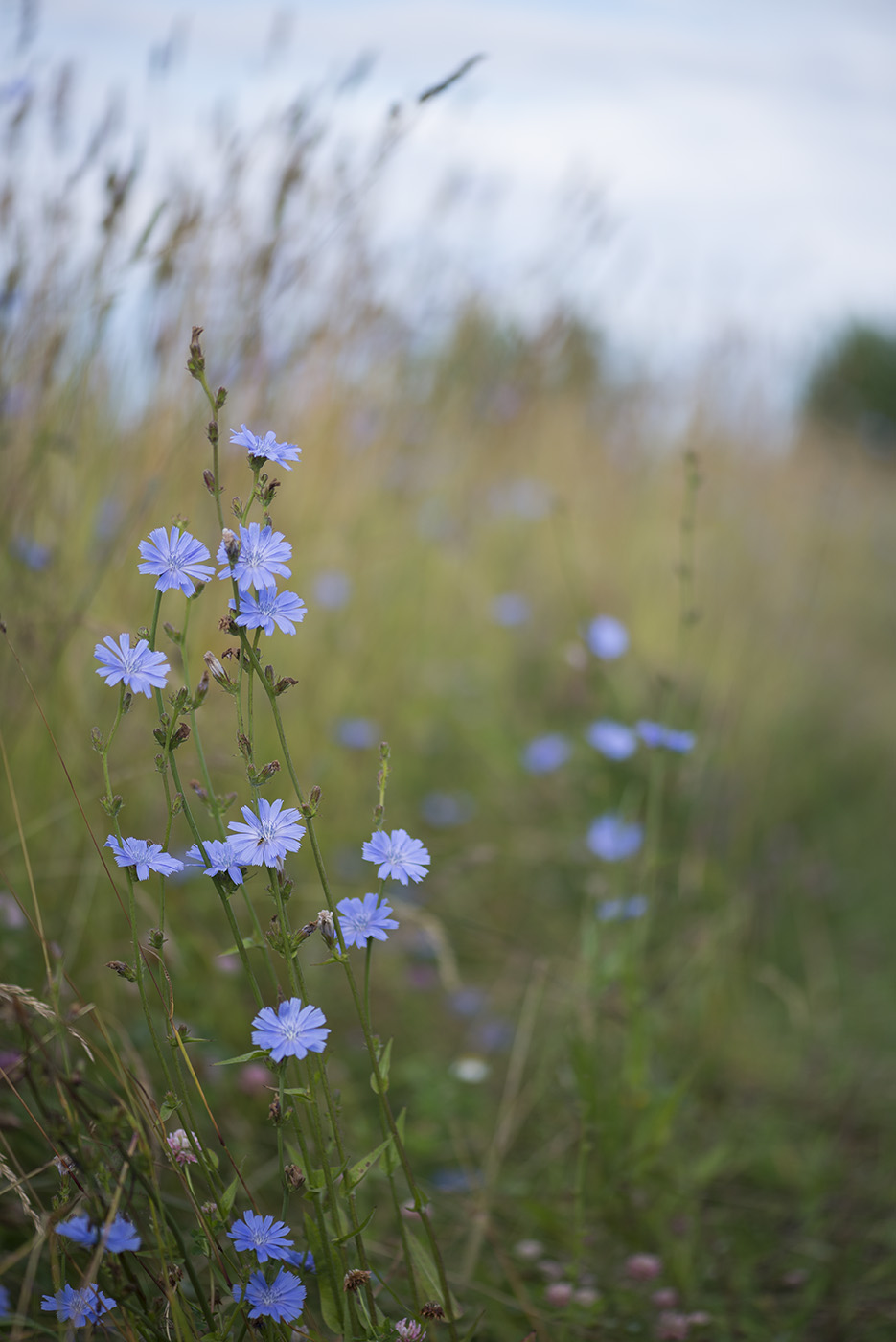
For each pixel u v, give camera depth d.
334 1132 0.88
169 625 0.86
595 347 3.04
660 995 1.61
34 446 1.38
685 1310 1.16
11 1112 1.11
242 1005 1.43
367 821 1.95
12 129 1.37
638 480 3.18
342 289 1.90
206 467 1.63
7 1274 1.02
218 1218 0.89
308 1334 0.91
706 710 2.19
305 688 1.89
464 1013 1.63
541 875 2.01
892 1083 1.58
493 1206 1.25
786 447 3.69
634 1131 1.29
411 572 2.34
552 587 2.72
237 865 0.86
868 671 3.28
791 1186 1.34
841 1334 1.16
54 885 1.37
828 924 2.08
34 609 1.40
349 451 2.10
